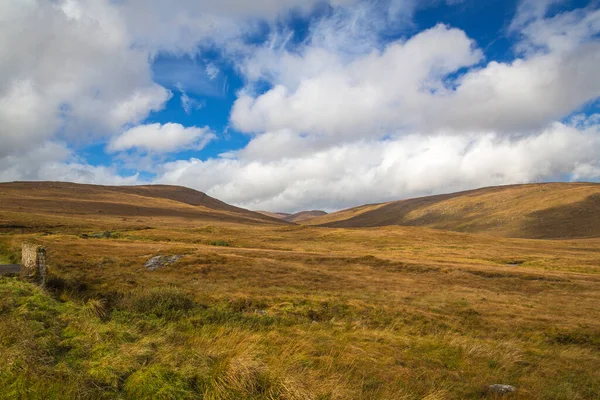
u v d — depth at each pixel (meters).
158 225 126.56
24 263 16.25
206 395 6.20
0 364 6.18
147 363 7.22
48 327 8.99
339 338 13.52
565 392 10.12
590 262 65.31
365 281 33.84
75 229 79.31
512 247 106.06
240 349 8.24
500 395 9.40
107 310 13.50
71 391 5.70
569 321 22.62
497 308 25.66
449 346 13.74
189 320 13.45
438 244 104.75
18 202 141.25
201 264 32.94
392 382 8.99
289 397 6.36
